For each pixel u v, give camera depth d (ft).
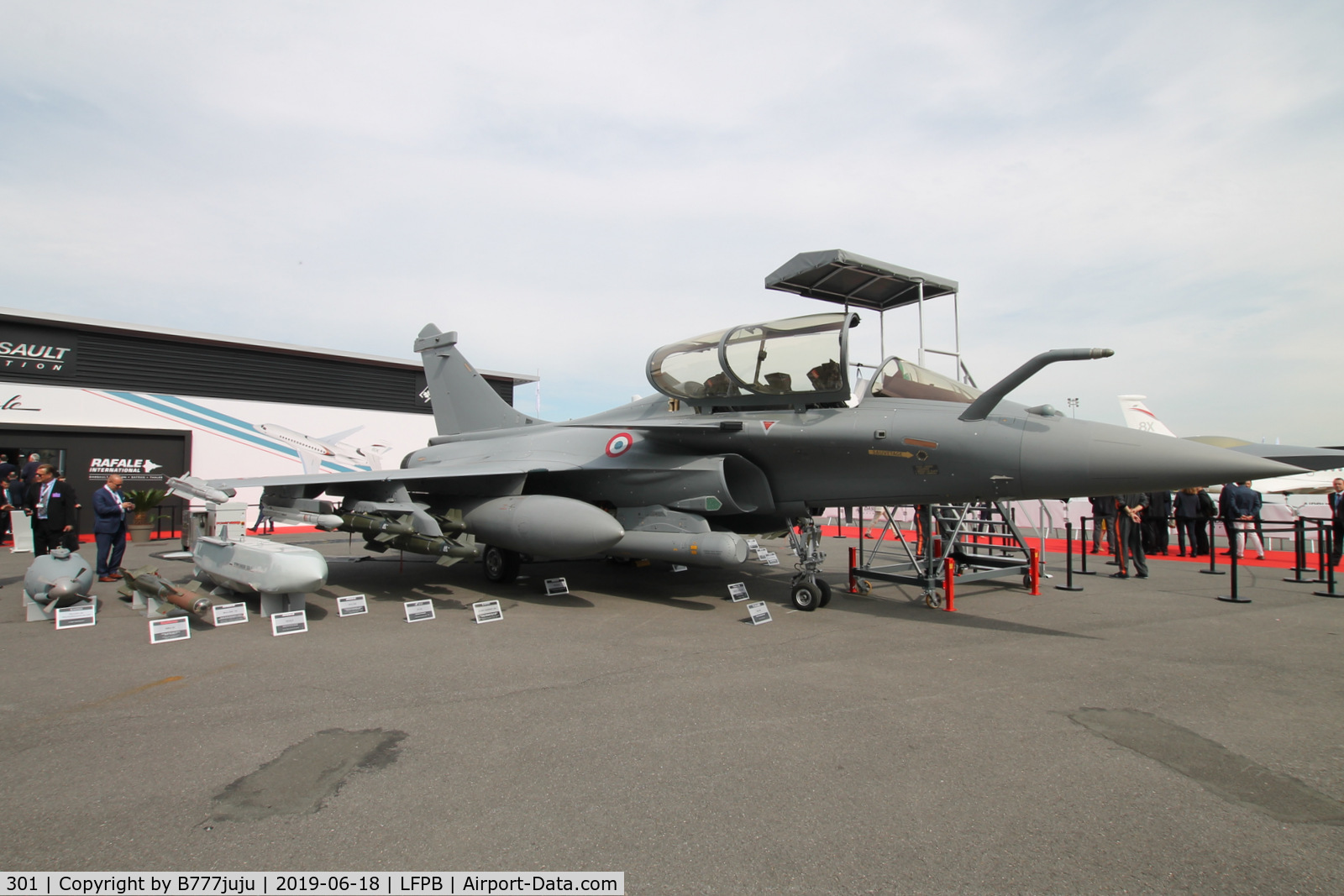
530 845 8.98
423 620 23.53
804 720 13.64
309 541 55.11
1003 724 13.42
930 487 22.80
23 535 46.32
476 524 28.76
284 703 14.65
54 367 55.11
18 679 16.35
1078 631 21.86
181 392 60.95
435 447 41.73
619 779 10.94
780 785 10.73
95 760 11.69
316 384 68.33
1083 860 8.64
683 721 13.55
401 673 16.92
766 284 29.17
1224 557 44.24
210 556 25.84
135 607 24.67
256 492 63.52
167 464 60.13
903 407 23.84
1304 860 8.67
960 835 9.25
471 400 42.68
